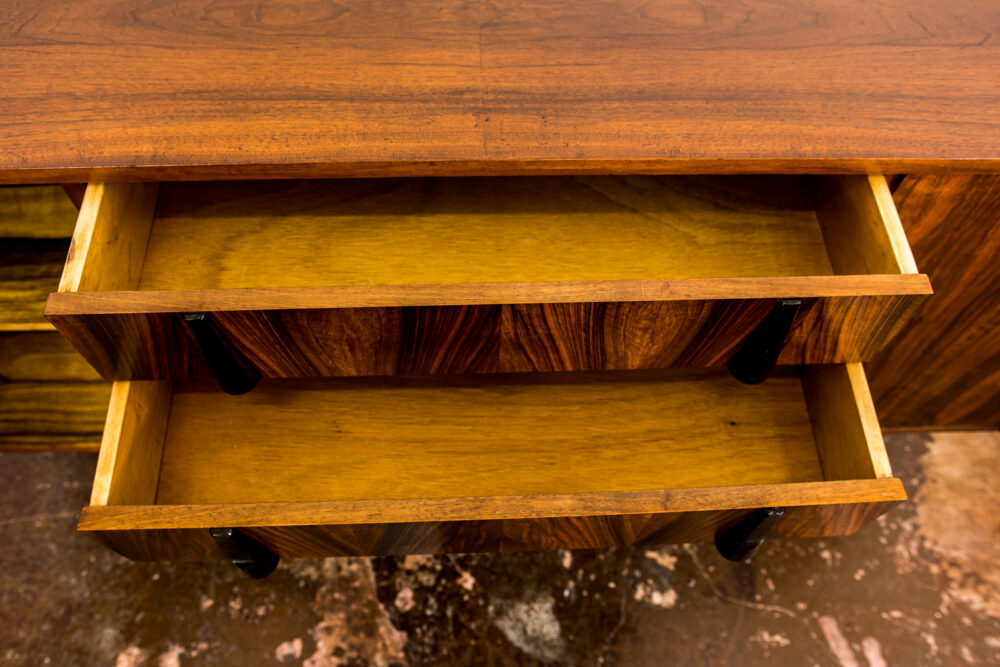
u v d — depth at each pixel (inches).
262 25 28.4
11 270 33.1
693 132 26.3
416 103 26.6
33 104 26.2
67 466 43.6
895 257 26.0
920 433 46.4
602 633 39.6
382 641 39.3
